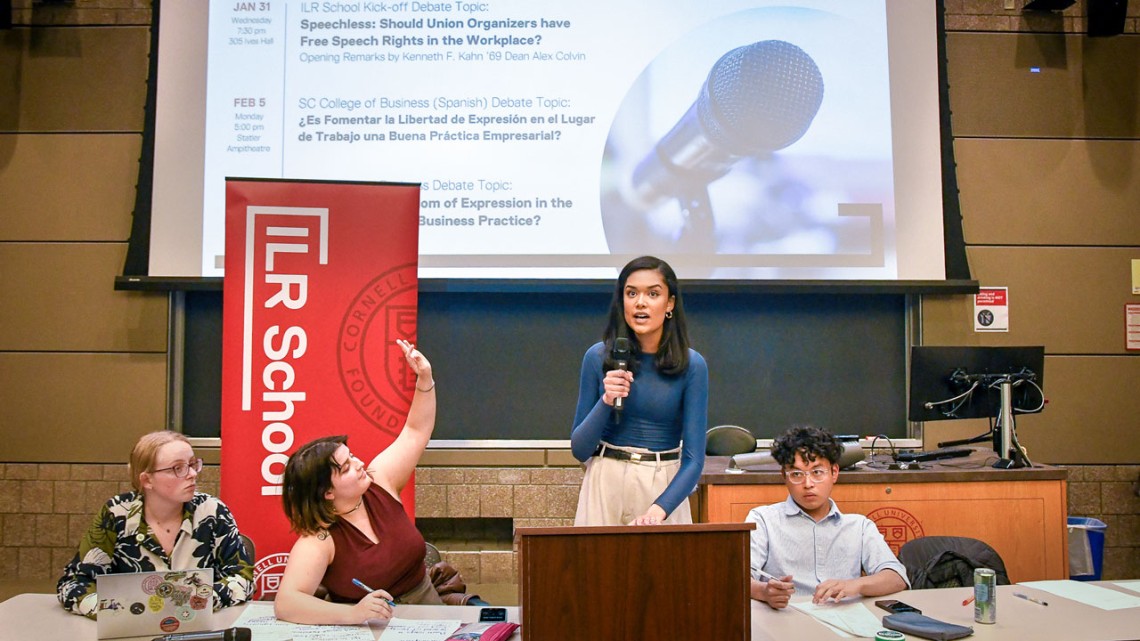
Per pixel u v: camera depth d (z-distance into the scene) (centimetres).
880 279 455
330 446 223
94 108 464
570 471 459
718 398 471
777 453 261
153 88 454
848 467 334
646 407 260
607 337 264
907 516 324
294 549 220
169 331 457
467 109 457
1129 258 475
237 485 302
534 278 452
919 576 260
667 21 460
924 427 465
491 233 454
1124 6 462
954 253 461
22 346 459
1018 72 476
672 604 180
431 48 459
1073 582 245
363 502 234
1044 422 471
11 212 462
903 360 476
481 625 202
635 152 456
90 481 456
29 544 456
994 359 352
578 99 458
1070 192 475
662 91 458
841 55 461
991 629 200
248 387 303
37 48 466
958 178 472
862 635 197
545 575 178
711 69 458
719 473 319
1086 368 472
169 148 452
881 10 462
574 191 455
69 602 215
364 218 309
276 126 454
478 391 469
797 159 457
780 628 203
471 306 470
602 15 460
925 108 461
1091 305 473
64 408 458
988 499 327
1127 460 471
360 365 306
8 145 464
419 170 455
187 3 455
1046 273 473
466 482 459
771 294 474
